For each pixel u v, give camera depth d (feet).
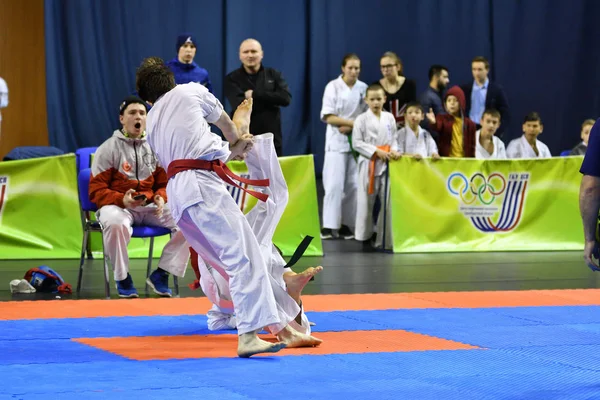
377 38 50.31
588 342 20.25
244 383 15.70
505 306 25.89
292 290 19.79
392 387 15.57
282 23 48.91
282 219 37.68
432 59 51.11
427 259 37.70
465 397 14.96
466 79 51.62
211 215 18.17
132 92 47.06
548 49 52.80
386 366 17.35
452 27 51.26
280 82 40.06
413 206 40.11
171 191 18.58
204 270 20.85
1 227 35.50
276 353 18.58
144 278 31.42
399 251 39.65
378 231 40.83
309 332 20.25
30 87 46.21
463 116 43.06
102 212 26.96
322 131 49.42
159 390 15.06
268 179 19.71
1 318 22.90
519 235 41.70
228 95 39.96
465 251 40.70
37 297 26.96
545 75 52.85
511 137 52.60
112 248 26.78
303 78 49.42
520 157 44.50
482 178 41.04
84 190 28.50
